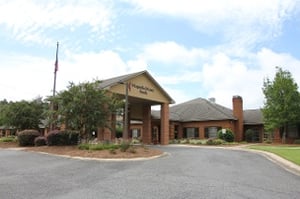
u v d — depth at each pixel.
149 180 11.08
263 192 9.31
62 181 10.85
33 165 15.02
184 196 8.69
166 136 35.22
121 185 10.18
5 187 9.80
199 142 36.69
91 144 21.53
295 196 8.87
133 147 21.28
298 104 36.12
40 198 8.41
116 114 24.98
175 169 13.80
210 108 43.91
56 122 23.12
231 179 11.41
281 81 36.44
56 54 29.03
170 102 35.94
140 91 31.44
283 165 16.03
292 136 38.28
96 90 22.80
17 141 29.86
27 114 33.12
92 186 10.02
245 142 40.56
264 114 37.38
